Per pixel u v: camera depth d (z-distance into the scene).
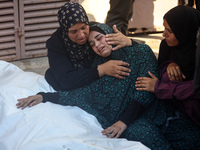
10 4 3.71
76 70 2.41
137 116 2.16
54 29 3.97
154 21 4.67
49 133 2.00
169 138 2.14
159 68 2.30
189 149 2.07
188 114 2.12
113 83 2.28
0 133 2.12
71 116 2.17
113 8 3.91
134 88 2.24
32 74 2.72
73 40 2.33
